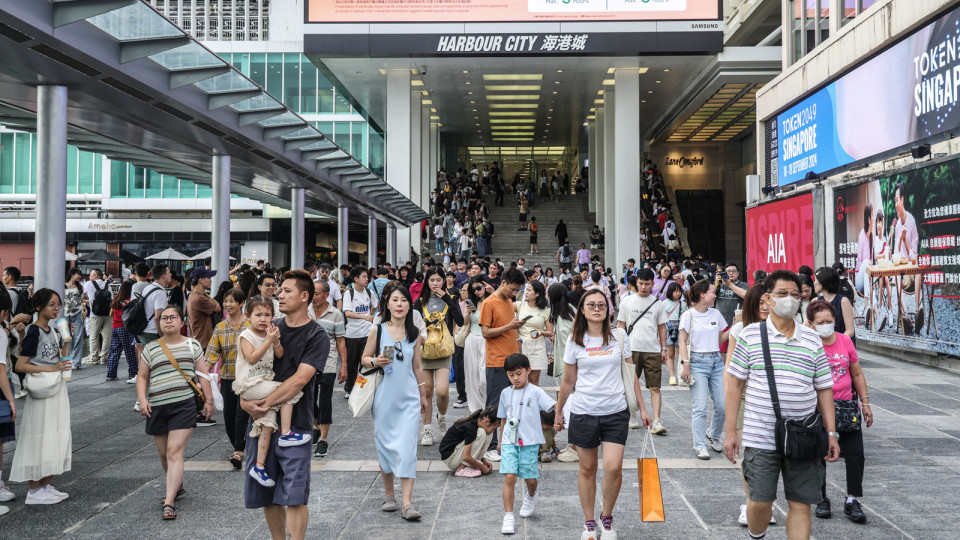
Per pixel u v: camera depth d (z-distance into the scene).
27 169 39.25
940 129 12.09
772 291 4.02
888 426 7.93
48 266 8.62
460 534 4.78
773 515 5.12
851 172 15.52
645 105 34.47
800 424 3.79
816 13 17.88
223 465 6.56
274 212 36.12
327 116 35.28
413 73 28.91
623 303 7.99
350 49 25.41
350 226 45.09
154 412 5.32
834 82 16.25
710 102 30.70
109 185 38.00
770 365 3.93
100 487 5.88
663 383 11.05
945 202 11.71
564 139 44.59
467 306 8.39
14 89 8.98
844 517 5.07
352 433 7.82
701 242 40.56
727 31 31.11
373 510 5.29
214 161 13.69
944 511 5.16
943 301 11.77
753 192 21.00
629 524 4.96
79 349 12.82
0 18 6.79
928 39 12.42
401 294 5.22
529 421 4.99
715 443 6.89
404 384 5.24
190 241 38.25
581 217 35.00
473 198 32.97
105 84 8.90
